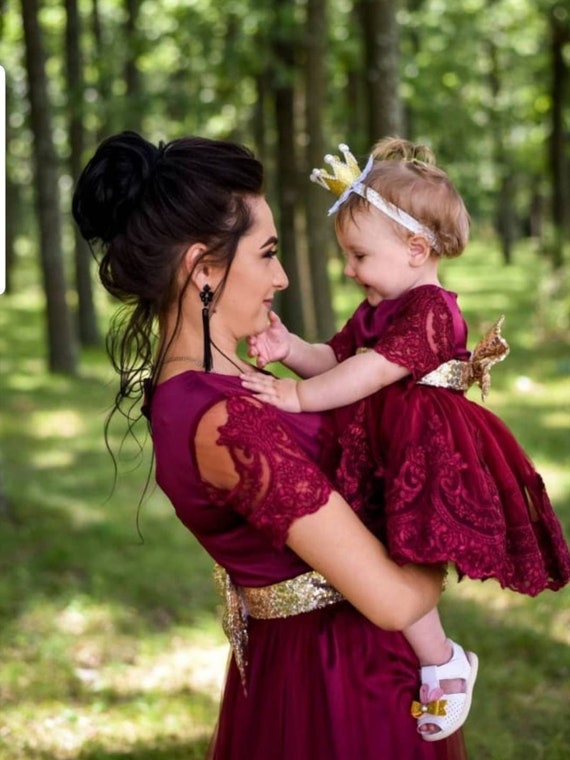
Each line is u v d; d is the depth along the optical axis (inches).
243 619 107.0
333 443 105.9
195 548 345.7
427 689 106.1
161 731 223.1
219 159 100.4
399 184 112.1
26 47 684.1
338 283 1309.1
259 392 103.3
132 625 281.6
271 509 96.3
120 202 100.6
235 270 101.1
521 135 1421.0
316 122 597.9
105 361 790.5
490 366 109.6
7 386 685.3
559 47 1050.7
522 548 104.3
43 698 237.5
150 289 101.4
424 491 100.5
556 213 1063.0
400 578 97.8
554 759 210.5
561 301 834.2
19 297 1343.5
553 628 277.1
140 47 776.9
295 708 104.2
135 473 458.3
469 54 1061.1
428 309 108.3
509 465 108.3
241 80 803.4
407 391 105.3
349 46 745.0
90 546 336.2
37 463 478.0
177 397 99.6
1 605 283.9
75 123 812.0
